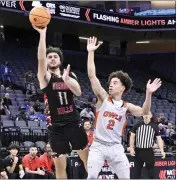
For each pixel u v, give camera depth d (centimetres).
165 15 2364
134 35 2536
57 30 2450
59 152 464
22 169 816
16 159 814
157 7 2489
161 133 1392
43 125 1329
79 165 801
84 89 1986
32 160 832
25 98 1569
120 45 2686
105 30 2416
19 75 1902
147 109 443
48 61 472
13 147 821
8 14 2000
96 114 455
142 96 2092
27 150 1081
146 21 2361
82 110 1373
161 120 1543
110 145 443
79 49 2583
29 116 1355
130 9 2406
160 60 2644
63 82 465
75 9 2150
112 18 2283
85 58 2505
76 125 471
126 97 2014
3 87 1562
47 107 470
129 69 2558
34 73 1984
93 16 2216
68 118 467
